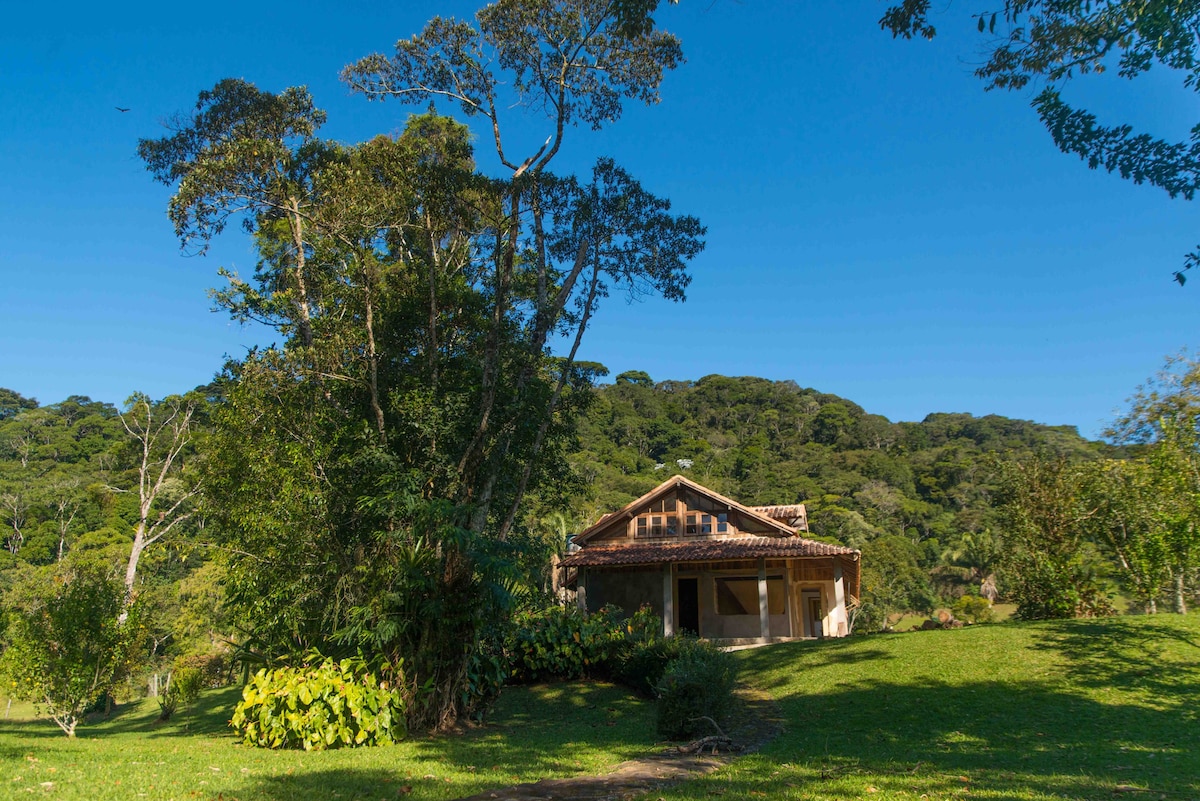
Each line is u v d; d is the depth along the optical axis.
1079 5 8.41
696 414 119.00
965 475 88.69
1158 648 15.12
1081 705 12.59
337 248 15.03
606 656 18.77
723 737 11.05
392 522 12.80
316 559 12.60
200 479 15.20
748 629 27.38
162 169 16.48
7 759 8.88
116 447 34.47
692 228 15.45
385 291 14.95
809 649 19.66
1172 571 17.78
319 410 13.80
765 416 116.56
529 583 14.79
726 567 27.81
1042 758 9.60
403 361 15.02
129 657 16.64
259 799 7.18
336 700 11.08
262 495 12.78
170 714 20.22
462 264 16.59
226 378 13.91
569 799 7.75
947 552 63.09
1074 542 20.75
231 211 15.53
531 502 18.66
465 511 12.61
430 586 12.27
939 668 15.50
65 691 14.66
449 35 15.25
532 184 14.86
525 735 12.58
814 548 25.75
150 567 35.66
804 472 92.38
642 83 15.52
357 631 11.76
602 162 15.24
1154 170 8.52
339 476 13.10
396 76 15.66
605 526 29.62
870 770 8.95
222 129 16.31
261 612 13.10
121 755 9.75
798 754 10.27
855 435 109.81
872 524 73.06
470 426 14.11
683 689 12.14
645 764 9.92
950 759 9.61
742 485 86.50
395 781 8.41
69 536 46.06
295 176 15.43
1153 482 17.70
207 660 30.73
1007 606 50.81
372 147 14.63
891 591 53.03
